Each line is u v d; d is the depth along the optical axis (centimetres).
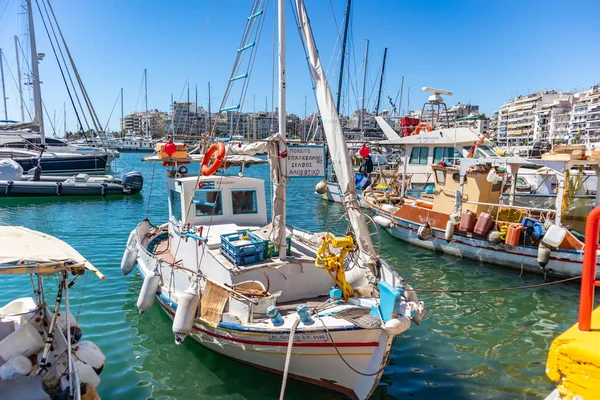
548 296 1138
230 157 984
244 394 683
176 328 710
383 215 1777
